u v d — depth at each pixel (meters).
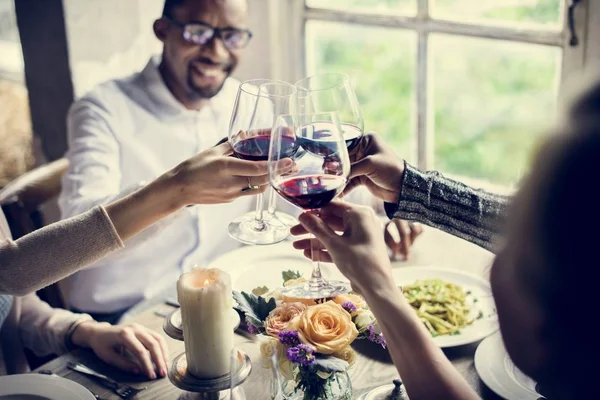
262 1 2.36
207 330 1.13
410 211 1.36
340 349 1.01
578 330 0.62
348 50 2.36
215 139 2.18
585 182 0.58
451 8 2.11
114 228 1.22
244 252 1.65
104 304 1.98
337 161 1.08
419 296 1.41
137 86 2.09
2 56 3.40
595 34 1.86
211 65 2.04
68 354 1.34
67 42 2.33
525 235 0.64
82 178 1.90
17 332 1.55
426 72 2.21
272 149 1.05
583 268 0.60
